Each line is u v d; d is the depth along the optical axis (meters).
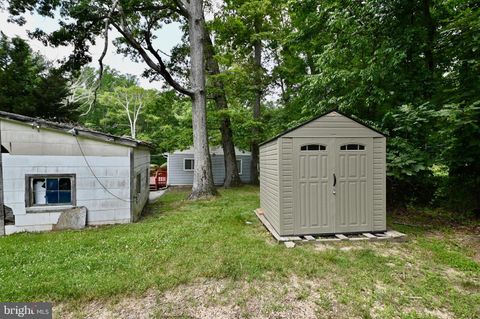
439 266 3.15
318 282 2.75
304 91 8.25
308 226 4.23
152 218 5.96
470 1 5.73
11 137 4.77
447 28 5.39
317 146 4.29
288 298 2.45
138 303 2.38
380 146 4.39
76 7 7.46
